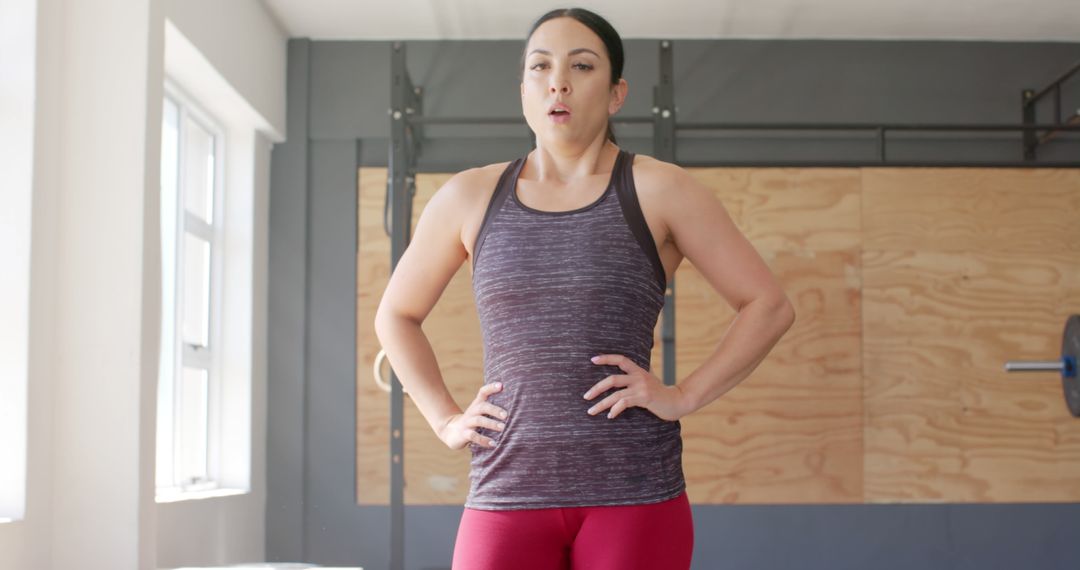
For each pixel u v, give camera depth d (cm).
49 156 323
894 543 494
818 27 516
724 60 530
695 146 530
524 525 137
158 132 346
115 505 324
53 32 328
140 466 327
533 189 147
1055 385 495
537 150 152
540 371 138
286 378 524
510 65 530
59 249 330
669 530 139
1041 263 496
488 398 143
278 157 532
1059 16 499
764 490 494
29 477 308
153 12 342
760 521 497
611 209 143
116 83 335
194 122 477
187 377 479
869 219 500
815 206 501
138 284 329
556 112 146
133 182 332
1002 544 495
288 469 520
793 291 498
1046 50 531
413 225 505
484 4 489
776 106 529
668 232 149
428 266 158
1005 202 498
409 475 503
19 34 314
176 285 439
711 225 148
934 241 498
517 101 529
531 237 142
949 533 494
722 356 147
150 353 336
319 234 531
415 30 523
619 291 140
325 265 530
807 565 495
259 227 518
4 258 309
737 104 528
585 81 146
